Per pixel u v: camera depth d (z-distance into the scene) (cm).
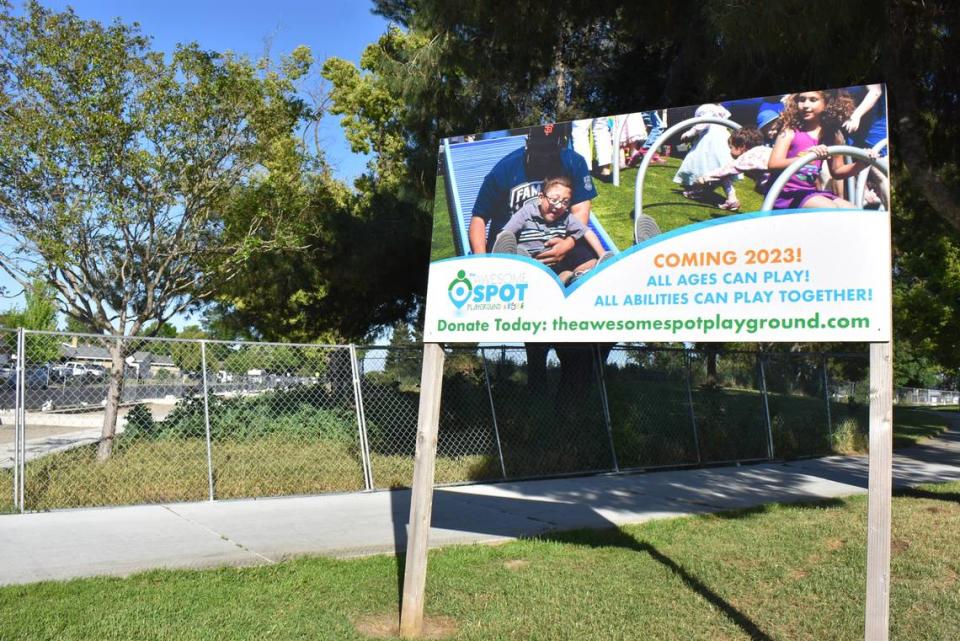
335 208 1645
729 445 1398
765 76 1025
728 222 442
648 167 471
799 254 423
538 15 1119
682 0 1094
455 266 517
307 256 1595
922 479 1207
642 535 757
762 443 1451
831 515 875
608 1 1122
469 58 1188
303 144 1381
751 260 434
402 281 1728
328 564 623
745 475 1215
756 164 439
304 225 1341
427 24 1219
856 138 417
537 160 504
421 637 478
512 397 1262
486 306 504
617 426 1255
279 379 1233
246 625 479
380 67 1362
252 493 927
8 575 562
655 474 1199
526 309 494
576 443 1237
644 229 467
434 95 1248
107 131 1055
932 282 2705
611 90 1373
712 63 1048
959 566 648
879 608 385
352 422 1216
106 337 847
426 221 1391
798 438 1514
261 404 1237
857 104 419
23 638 438
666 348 1325
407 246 1603
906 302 2888
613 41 1365
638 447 1266
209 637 454
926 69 964
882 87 414
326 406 1238
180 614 491
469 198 521
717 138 452
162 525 749
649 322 459
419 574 488
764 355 1466
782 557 675
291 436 1206
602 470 1202
